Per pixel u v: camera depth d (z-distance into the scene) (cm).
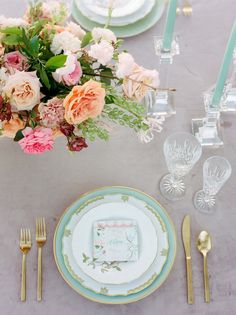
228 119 117
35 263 101
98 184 109
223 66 102
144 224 102
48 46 93
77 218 102
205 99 115
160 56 112
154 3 127
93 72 97
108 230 101
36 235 102
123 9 125
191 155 106
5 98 88
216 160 106
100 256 99
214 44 126
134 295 96
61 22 101
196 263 101
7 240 103
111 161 112
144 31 125
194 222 106
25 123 93
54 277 100
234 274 101
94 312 97
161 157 112
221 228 105
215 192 106
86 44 97
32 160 111
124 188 106
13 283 99
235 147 114
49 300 98
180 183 110
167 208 107
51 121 90
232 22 129
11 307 97
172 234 102
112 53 91
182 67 123
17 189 108
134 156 112
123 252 99
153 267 99
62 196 108
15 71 89
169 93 118
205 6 130
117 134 114
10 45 92
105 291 96
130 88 93
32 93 87
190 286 99
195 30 127
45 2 102
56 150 112
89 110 89
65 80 89
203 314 98
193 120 116
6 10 128
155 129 112
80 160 111
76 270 98
